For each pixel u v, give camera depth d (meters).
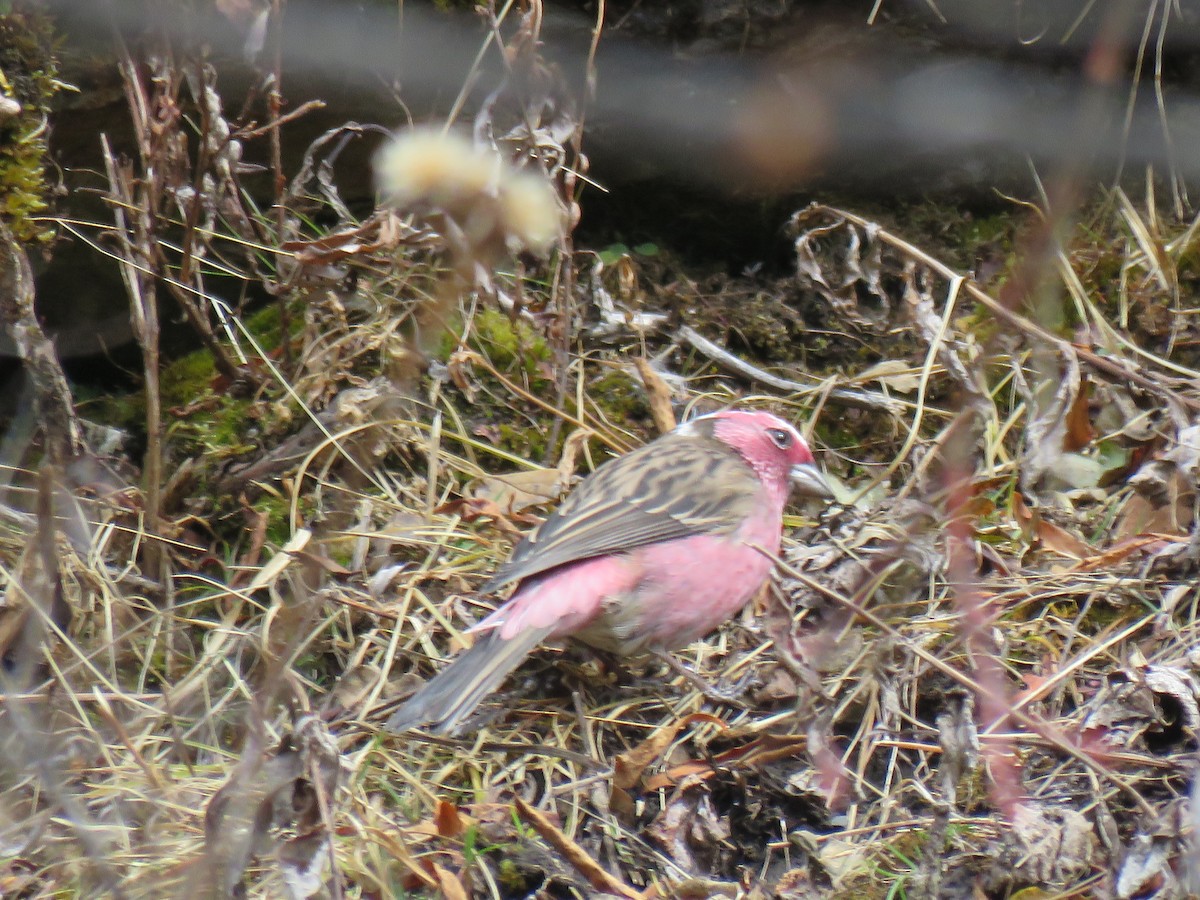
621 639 8.20
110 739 7.70
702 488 8.45
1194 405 9.27
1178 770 7.11
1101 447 9.90
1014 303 5.85
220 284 10.68
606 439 10.06
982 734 7.52
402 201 5.04
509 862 6.91
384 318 10.29
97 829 6.87
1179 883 6.23
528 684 8.37
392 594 8.74
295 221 10.41
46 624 7.77
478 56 9.51
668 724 7.90
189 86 9.27
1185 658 7.77
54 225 9.48
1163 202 11.34
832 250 11.29
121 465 9.57
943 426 10.30
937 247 11.32
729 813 7.46
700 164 11.17
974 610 7.19
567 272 9.98
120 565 8.91
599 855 7.19
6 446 9.38
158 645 8.42
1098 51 5.68
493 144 8.71
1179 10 10.80
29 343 8.64
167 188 8.99
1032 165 11.24
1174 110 11.14
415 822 7.26
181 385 10.41
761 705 8.05
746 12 10.71
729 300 11.30
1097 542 9.16
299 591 6.42
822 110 11.03
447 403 10.12
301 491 9.51
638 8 10.70
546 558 7.91
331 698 8.04
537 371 10.45
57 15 9.02
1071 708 7.90
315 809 5.94
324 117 10.23
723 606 8.41
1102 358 9.45
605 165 11.16
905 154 11.22
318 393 9.87
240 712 7.89
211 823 5.72
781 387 10.68
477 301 10.36
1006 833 6.84
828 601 8.58
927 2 10.80
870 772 7.64
